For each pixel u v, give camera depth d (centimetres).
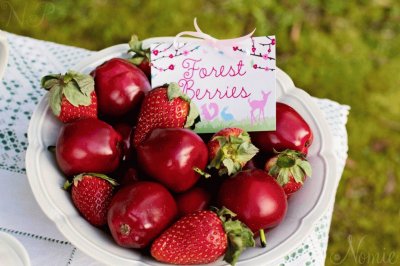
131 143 60
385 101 117
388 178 109
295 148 61
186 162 56
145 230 54
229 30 122
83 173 57
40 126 60
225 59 61
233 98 61
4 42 48
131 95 61
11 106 67
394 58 123
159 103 58
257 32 122
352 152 111
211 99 61
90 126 58
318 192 59
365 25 127
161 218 54
